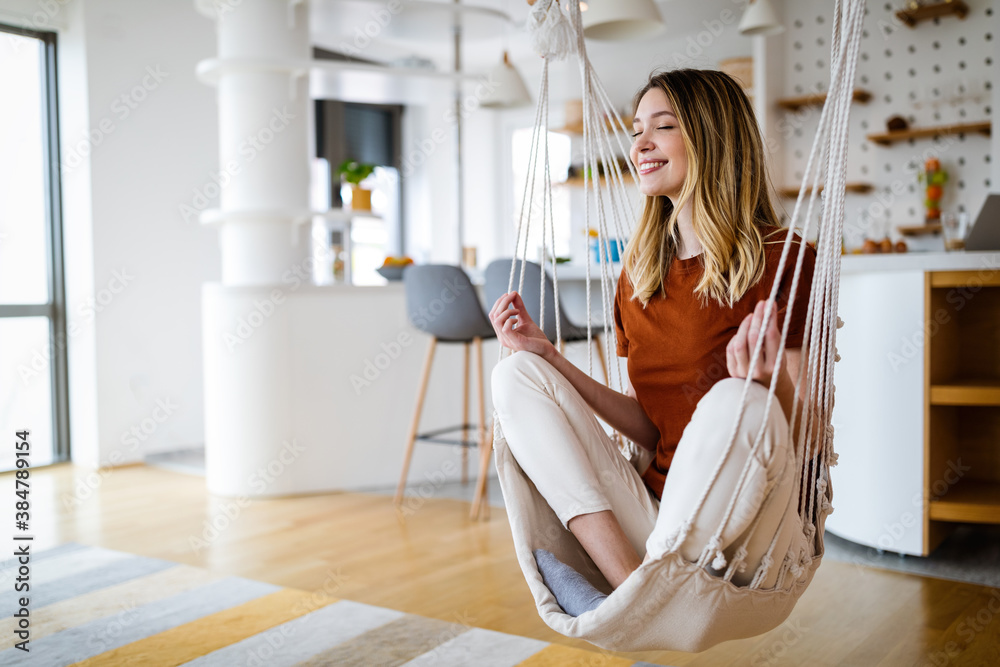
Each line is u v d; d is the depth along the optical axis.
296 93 3.95
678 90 1.40
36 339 4.69
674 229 1.47
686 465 1.14
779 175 5.32
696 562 1.15
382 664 1.93
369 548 2.92
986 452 2.92
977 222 2.72
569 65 6.09
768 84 5.18
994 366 2.84
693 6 4.98
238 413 3.81
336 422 3.88
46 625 2.22
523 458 1.30
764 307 1.12
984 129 4.69
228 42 3.90
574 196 6.57
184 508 3.61
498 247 7.48
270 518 3.40
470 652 1.99
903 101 5.01
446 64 7.38
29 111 4.65
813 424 1.28
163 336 4.91
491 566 2.68
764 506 1.15
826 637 2.04
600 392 1.55
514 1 5.71
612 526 1.26
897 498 2.63
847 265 2.68
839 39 1.32
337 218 4.00
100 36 4.62
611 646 1.26
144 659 1.98
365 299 3.91
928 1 4.80
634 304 1.47
